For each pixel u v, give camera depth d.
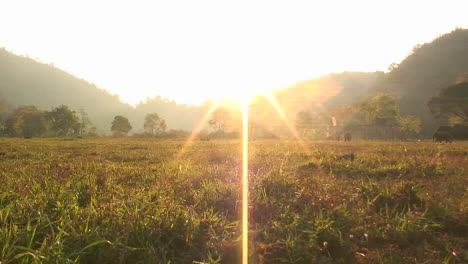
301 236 4.32
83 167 9.84
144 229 4.08
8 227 4.05
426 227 4.58
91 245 3.48
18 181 6.86
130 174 8.62
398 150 17.61
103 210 4.65
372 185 6.46
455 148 19.95
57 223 4.17
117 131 94.50
